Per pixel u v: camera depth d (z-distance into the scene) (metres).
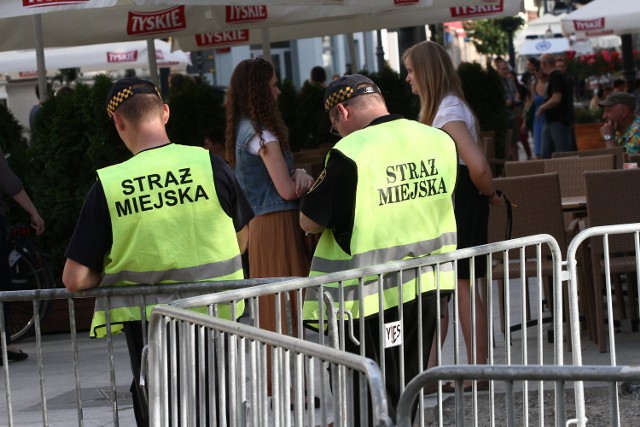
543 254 14.63
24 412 13.36
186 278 8.86
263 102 11.80
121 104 8.98
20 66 35.19
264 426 6.66
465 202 11.87
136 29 21.47
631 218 14.02
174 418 7.62
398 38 29.45
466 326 12.02
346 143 8.90
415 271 9.15
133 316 8.95
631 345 14.45
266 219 11.97
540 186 14.27
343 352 5.83
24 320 18.27
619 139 22.16
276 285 8.31
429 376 5.83
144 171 8.82
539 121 36.06
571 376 5.57
